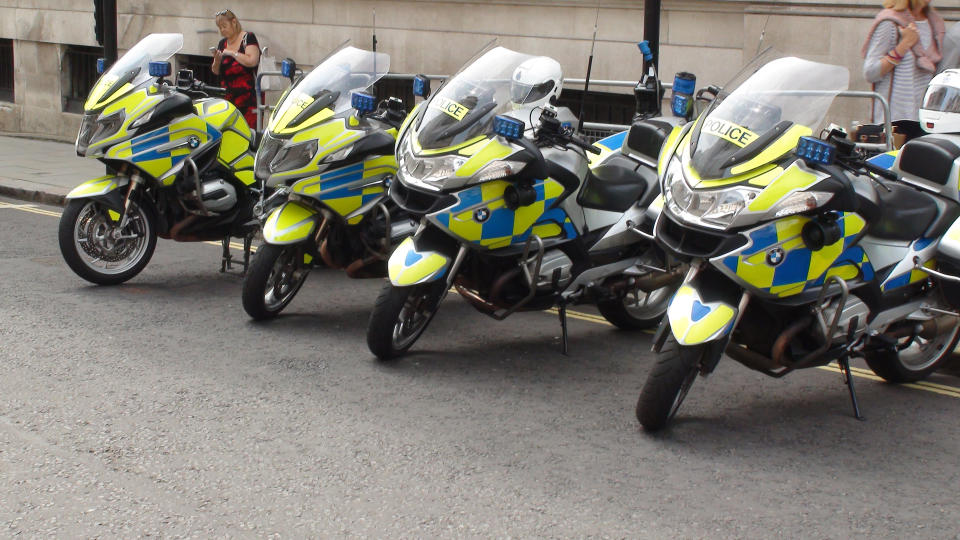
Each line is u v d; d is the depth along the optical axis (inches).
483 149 218.8
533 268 231.6
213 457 180.9
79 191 287.7
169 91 291.6
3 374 219.8
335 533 154.9
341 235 265.6
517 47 487.2
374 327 227.1
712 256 184.4
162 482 170.6
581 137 242.8
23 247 348.8
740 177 185.3
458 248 227.6
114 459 178.7
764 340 199.8
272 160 259.0
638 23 451.2
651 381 189.3
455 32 505.4
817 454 190.2
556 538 154.9
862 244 204.5
